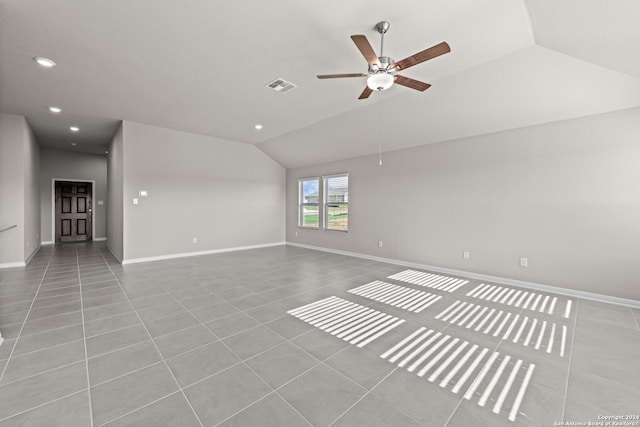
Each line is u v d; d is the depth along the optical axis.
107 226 7.76
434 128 4.51
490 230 4.25
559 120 3.61
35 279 4.08
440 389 1.72
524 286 3.91
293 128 5.66
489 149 4.24
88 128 5.67
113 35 2.54
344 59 2.96
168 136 5.77
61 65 3.08
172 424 1.42
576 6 1.98
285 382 1.77
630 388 1.74
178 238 5.97
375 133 5.14
